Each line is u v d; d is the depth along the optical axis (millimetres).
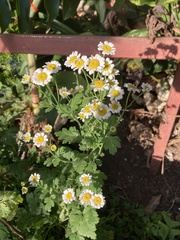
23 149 307
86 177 231
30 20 313
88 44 248
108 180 346
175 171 350
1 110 312
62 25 356
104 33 385
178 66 270
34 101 337
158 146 327
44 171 271
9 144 290
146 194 343
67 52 252
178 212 335
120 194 342
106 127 247
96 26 407
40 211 260
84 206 241
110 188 343
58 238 289
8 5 255
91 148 266
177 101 292
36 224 255
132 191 344
